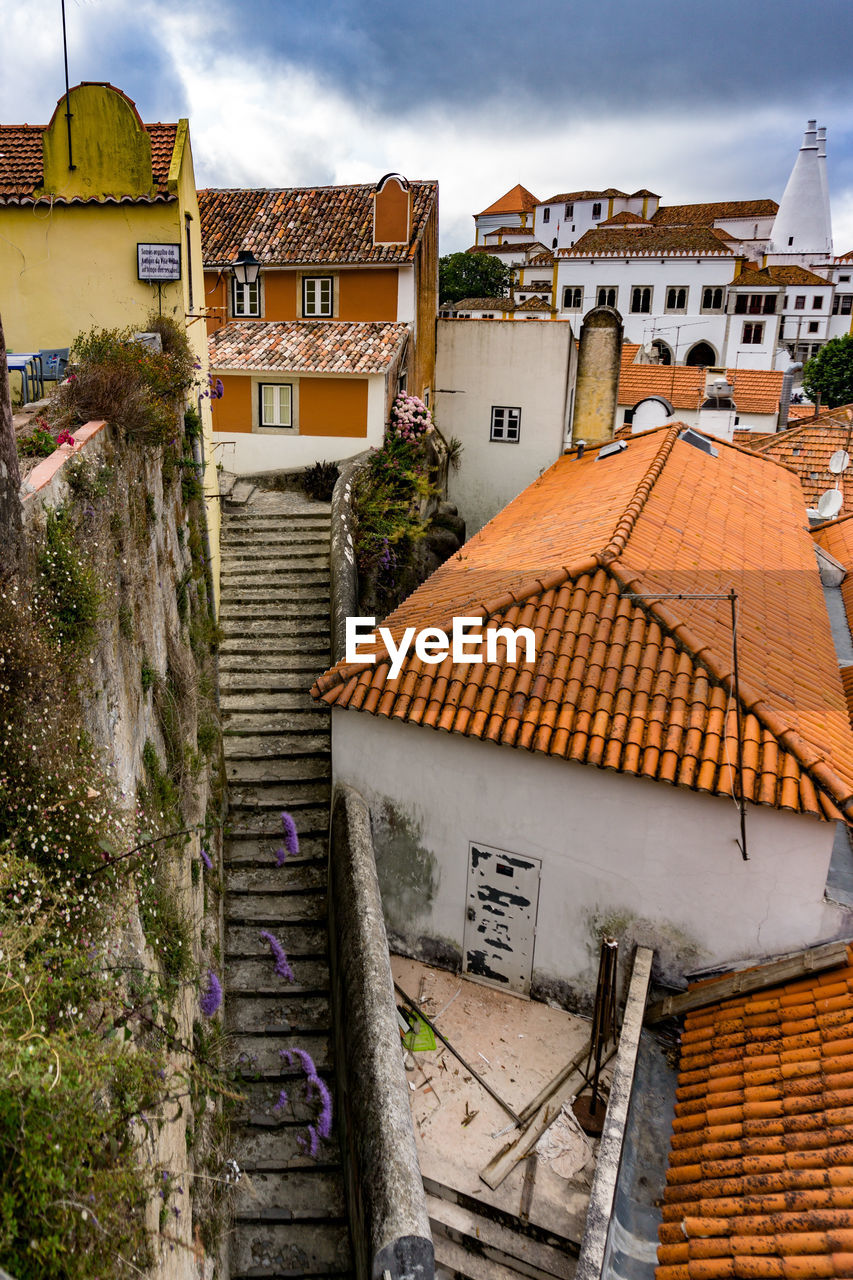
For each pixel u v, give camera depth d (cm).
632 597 891
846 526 1596
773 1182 574
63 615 519
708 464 1588
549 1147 729
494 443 2556
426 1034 838
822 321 6750
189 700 935
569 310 5619
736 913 769
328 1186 810
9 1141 296
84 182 1115
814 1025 678
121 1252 367
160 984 590
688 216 8331
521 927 872
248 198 2331
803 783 720
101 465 661
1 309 1159
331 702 889
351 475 1794
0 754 432
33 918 396
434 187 2334
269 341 2042
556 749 783
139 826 593
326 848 1127
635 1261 571
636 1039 715
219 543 1555
